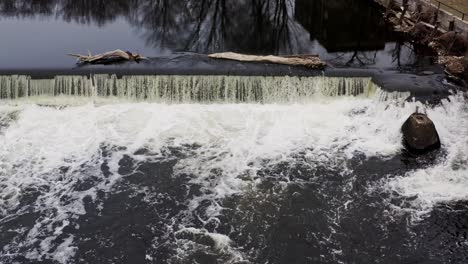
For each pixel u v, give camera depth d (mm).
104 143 27891
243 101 31812
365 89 32469
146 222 22875
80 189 24797
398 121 29656
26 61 33469
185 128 29172
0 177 25359
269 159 26922
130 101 31438
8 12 45469
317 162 26750
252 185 25109
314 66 32875
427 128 27266
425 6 40531
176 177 25594
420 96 30844
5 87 30984
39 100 31094
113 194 24500
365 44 39656
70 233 22266
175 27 43125
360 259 21062
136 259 21000
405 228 22641
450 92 31359
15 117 29719
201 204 23891
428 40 38406
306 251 21438
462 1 41969
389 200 24250
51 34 39781
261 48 38656
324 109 31125
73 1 50094
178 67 32719
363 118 30297
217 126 29438
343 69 33594
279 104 31641
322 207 23812
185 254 21219
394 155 27297
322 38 41219
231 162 26656
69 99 31203
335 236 22203
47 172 25812
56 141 27969
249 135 28750
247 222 22906
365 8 48938
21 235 22125
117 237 22094
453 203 24016
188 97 31562
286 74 31953
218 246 21609
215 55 34562
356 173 26000
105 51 36625
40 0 49906
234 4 49719
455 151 27469
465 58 33312
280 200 24172
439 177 25719
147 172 25906
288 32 42688
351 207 23812
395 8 44562
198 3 49844
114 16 45625
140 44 38406
